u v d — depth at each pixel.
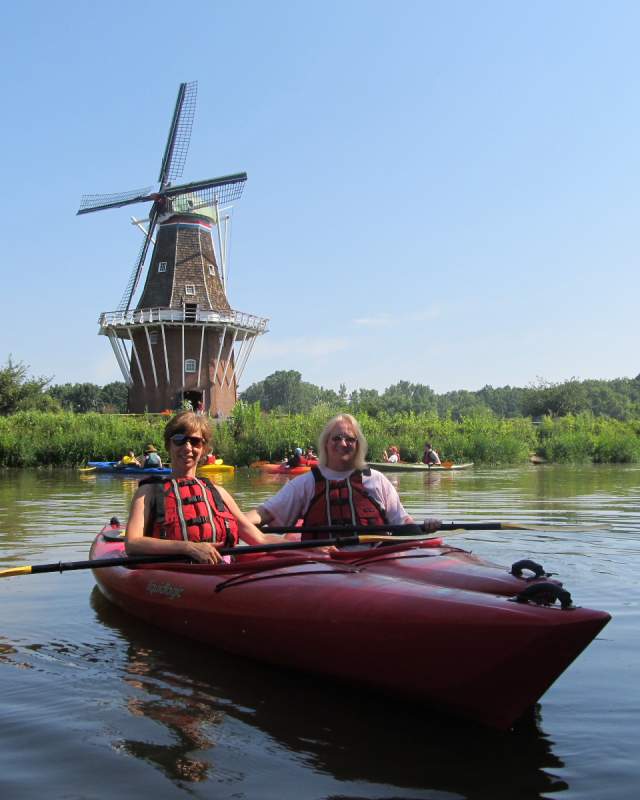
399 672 3.32
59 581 6.16
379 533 4.90
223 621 4.09
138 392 41.38
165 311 40.09
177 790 2.66
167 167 41.88
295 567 4.13
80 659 4.12
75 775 2.77
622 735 3.09
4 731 3.16
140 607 4.82
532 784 2.70
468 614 3.10
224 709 3.41
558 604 3.32
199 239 41.94
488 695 3.10
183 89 42.16
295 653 3.74
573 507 11.86
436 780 2.74
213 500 4.85
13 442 27.81
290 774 2.78
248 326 43.38
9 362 52.09
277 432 29.06
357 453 5.07
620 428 41.12
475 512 11.08
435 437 32.62
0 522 10.06
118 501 13.41
